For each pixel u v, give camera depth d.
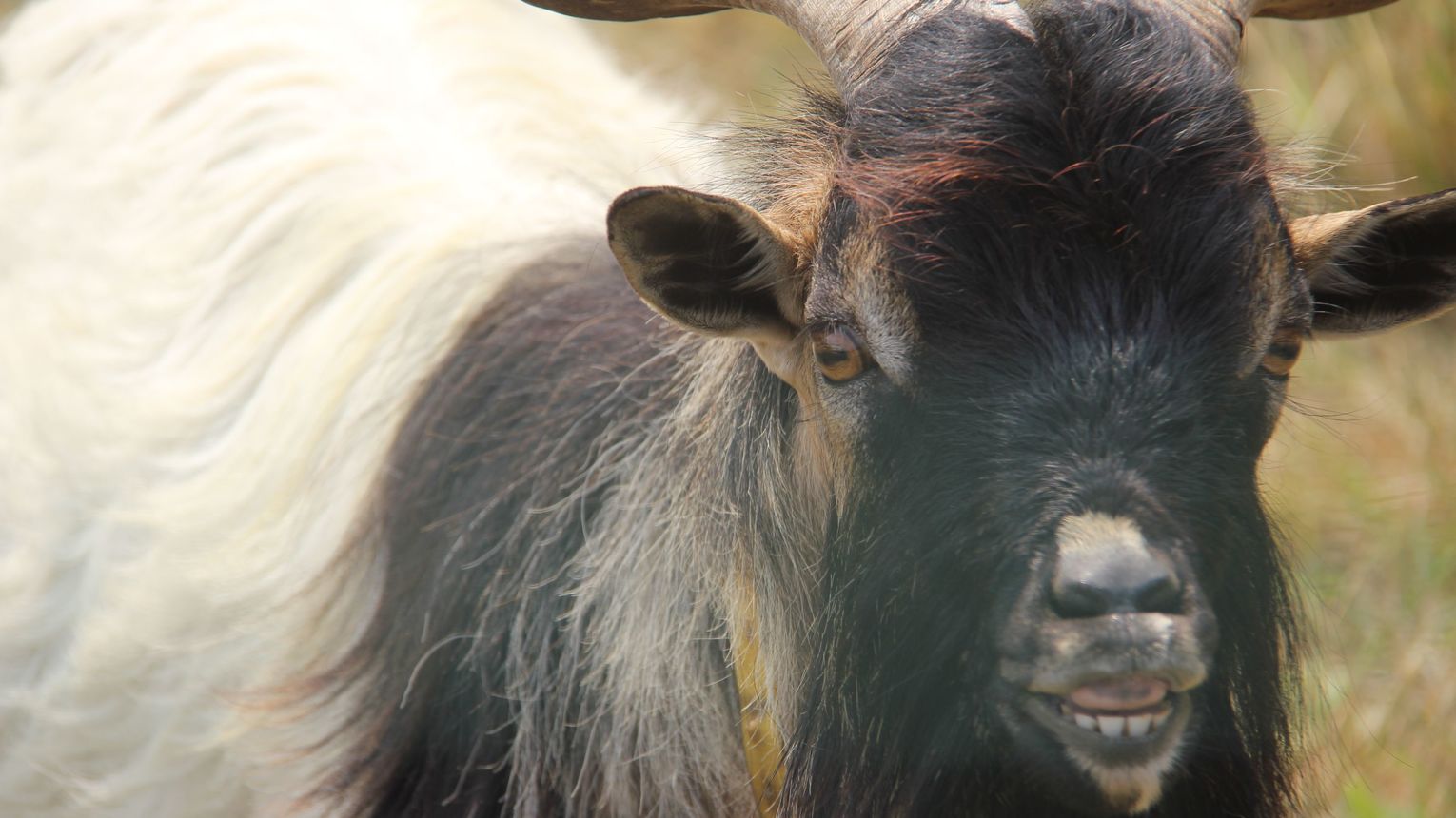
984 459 8.97
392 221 13.75
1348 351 23.17
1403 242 10.47
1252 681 9.73
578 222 13.61
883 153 9.43
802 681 10.66
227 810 12.80
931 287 9.10
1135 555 8.45
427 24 15.73
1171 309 8.95
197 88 14.98
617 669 10.99
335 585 12.31
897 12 9.77
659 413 11.27
